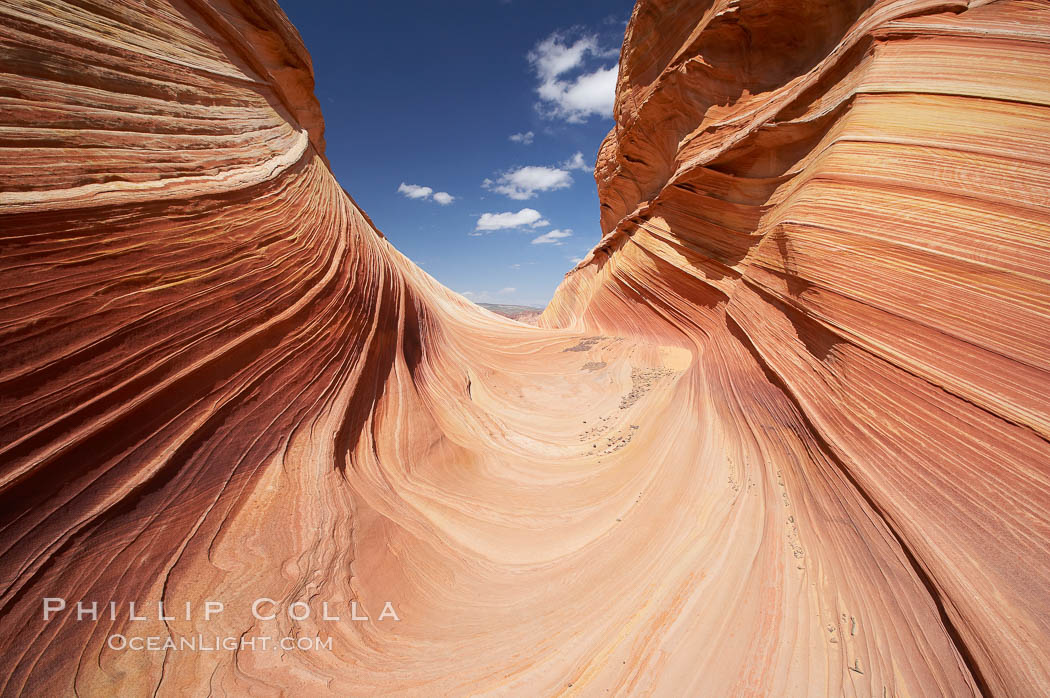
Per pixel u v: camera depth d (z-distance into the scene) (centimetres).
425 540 517
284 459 462
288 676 297
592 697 282
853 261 430
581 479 762
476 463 824
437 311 1526
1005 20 449
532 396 1312
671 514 515
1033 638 209
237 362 446
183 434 365
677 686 279
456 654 350
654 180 1596
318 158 977
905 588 282
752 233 899
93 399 301
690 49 1065
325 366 606
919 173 414
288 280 566
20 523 247
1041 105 371
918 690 237
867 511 338
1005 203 339
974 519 264
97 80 391
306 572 377
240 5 871
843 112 598
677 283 1263
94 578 272
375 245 1090
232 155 565
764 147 852
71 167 332
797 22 858
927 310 348
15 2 334
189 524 342
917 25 524
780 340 558
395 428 723
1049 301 284
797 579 337
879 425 354
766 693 259
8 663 221
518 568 509
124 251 349
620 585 412
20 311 270
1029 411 265
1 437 246
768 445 518
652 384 1148
